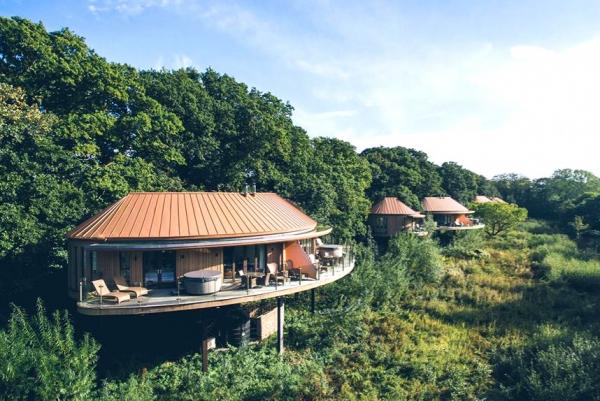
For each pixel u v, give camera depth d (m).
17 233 20.00
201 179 37.62
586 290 32.00
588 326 24.67
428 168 68.25
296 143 41.59
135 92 31.77
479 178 91.81
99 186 25.02
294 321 25.25
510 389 18.91
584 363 19.36
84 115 27.23
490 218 52.81
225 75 41.28
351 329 23.84
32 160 23.39
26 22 26.81
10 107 23.25
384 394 18.61
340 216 40.34
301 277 21.97
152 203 20.38
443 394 18.94
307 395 17.84
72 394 14.45
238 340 21.64
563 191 90.00
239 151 37.66
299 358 21.27
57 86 28.64
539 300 29.31
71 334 16.03
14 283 20.44
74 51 29.34
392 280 30.02
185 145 33.97
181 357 20.19
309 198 37.47
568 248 44.31
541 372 19.55
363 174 51.47
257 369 19.41
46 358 14.38
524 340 23.38
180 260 19.19
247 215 21.64
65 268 22.80
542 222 74.44
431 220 46.50
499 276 35.22
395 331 24.23
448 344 23.16
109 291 17.80
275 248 22.48
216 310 22.00
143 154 31.59
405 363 20.80
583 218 61.00
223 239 19.28
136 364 19.28
